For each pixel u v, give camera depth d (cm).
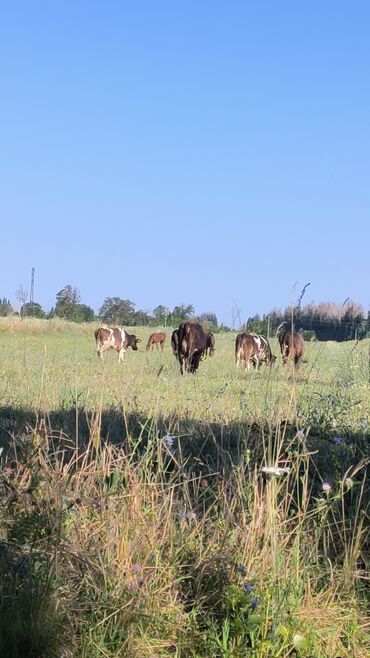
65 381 1232
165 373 1608
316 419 802
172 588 477
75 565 473
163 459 657
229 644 430
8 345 2766
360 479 664
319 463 697
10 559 458
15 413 952
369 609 482
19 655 411
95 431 609
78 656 420
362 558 532
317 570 508
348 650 447
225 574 475
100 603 444
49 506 506
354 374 1168
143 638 438
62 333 3488
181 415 891
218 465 650
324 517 528
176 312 3772
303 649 424
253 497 550
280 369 819
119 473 564
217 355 3014
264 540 496
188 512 536
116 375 1222
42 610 428
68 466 560
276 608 442
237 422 810
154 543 498
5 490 528
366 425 830
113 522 502
